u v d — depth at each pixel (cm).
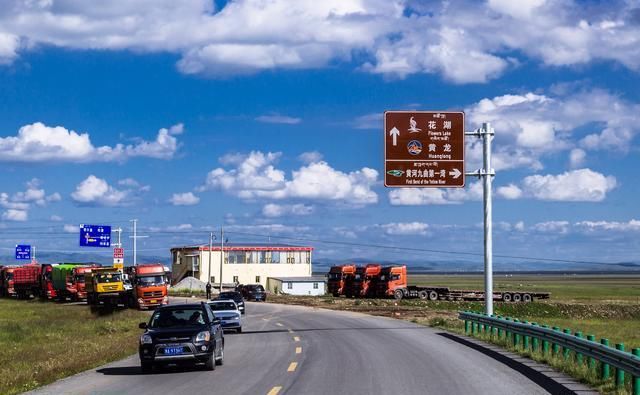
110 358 2294
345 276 9294
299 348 2470
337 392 1400
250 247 11606
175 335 1827
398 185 3044
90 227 8169
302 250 11888
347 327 3631
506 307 8238
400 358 2042
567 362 1741
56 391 1519
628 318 7731
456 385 1472
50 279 7769
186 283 10875
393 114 3064
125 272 7169
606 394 1331
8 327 3688
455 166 3066
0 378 1739
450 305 8138
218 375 1756
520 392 1366
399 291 8769
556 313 7925
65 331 3600
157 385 1598
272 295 10075
